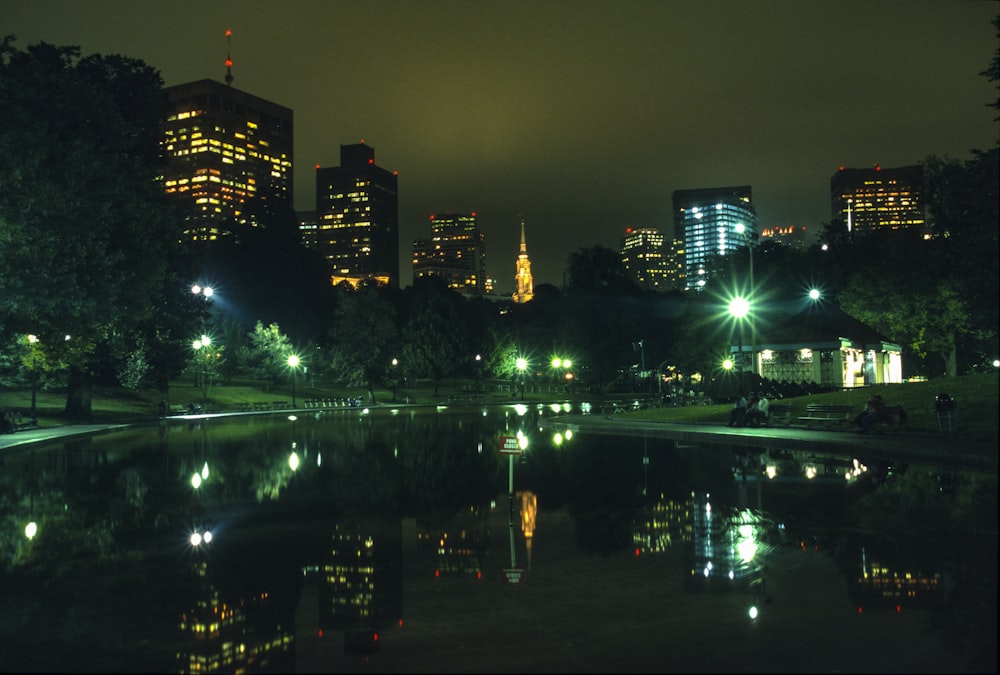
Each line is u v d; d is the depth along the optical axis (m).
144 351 54.47
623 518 12.45
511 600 7.93
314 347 96.62
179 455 25.84
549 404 87.88
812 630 6.65
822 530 10.76
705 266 66.50
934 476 15.77
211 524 12.82
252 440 32.62
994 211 15.94
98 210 34.09
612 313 94.19
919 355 54.69
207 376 74.00
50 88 36.16
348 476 19.23
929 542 9.75
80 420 48.16
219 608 7.95
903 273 50.88
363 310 89.75
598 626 6.97
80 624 7.48
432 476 19.00
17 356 40.12
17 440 30.41
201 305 57.88
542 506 13.98
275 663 6.32
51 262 30.75
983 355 53.66
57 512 14.20
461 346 102.19
